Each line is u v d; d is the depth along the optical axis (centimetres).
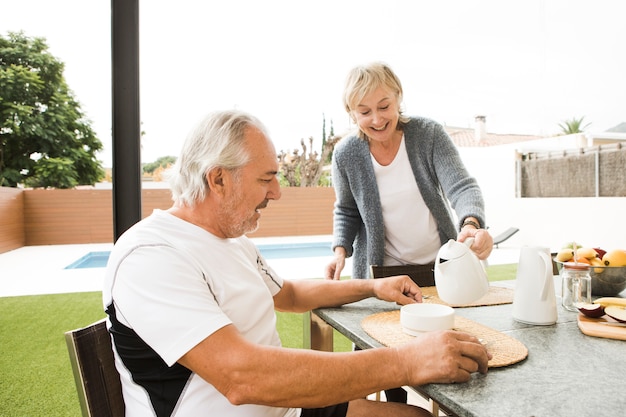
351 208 174
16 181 1041
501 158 886
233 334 70
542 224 773
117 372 80
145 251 74
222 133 83
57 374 227
